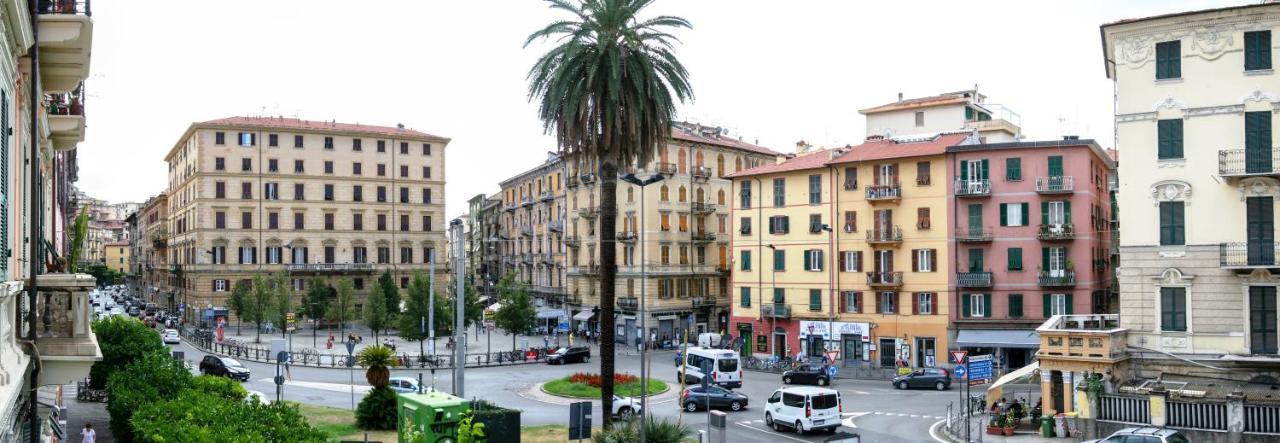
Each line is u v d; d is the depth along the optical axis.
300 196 107.25
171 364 32.19
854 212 68.69
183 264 113.19
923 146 67.31
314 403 45.41
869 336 67.12
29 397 15.82
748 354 75.69
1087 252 60.00
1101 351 37.12
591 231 92.44
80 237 18.00
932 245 64.69
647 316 83.00
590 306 92.75
